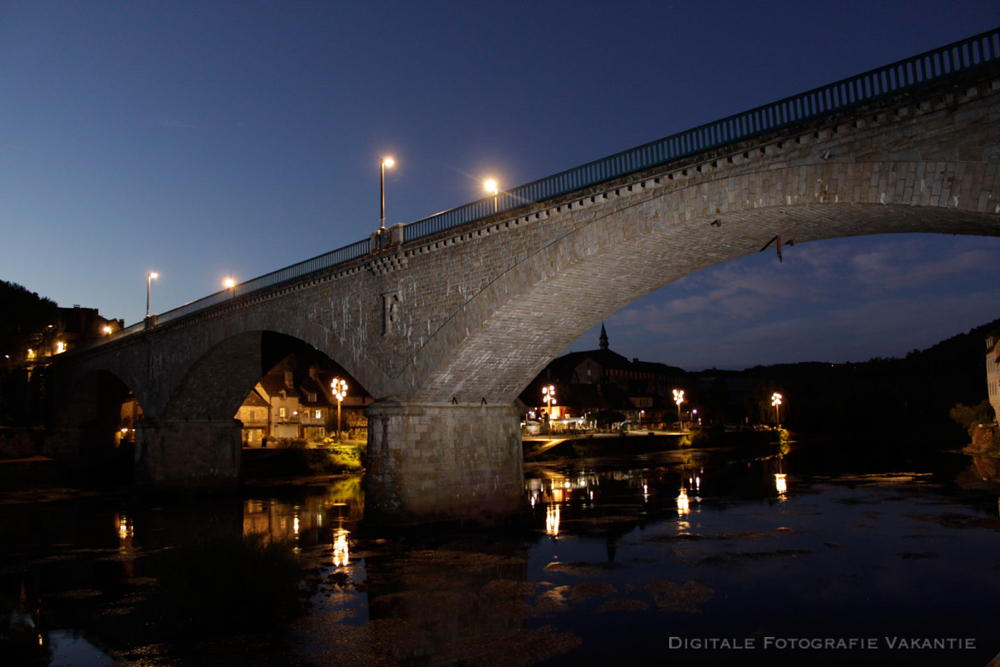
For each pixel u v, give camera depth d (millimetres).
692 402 150750
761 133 19484
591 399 118938
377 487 30031
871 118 17297
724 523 32156
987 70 15172
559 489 48375
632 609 18578
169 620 18516
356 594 20625
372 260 32906
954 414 86188
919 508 35219
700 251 24703
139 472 52031
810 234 22625
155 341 55000
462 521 30875
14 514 41875
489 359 30250
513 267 26625
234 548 18578
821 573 22016
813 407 118375
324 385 94438
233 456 54188
